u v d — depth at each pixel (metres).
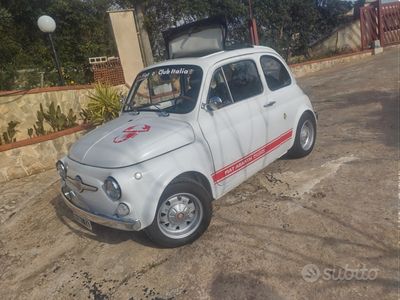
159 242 3.37
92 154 3.38
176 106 3.79
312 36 15.83
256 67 4.34
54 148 6.50
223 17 4.16
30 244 4.07
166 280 3.10
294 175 4.72
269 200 4.15
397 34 15.41
